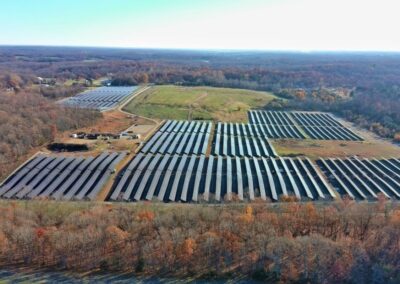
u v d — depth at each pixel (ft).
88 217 274.98
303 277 237.25
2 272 240.53
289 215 281.13
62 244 250.37
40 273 241.14
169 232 256.93
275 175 407.64
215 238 249.96
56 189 363.35
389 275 232.94
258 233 258.78
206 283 236.43
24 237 252.01
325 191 375.86
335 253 240.94
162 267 245.04
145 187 370.53
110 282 235.40
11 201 325.83
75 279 237.25
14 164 403.13
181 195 353.92
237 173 400.67
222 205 321.52
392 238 251.39
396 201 351.25
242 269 243.81
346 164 449.06
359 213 285.02
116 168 404.57
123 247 251.19
